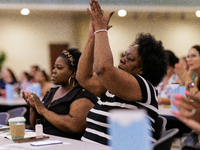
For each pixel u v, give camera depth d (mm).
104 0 10562
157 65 1883
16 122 1943
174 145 3467
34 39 11812
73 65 2543
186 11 11258
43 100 2729
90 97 2383
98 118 1848
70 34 12102
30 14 11727
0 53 11305
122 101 1804
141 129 988
